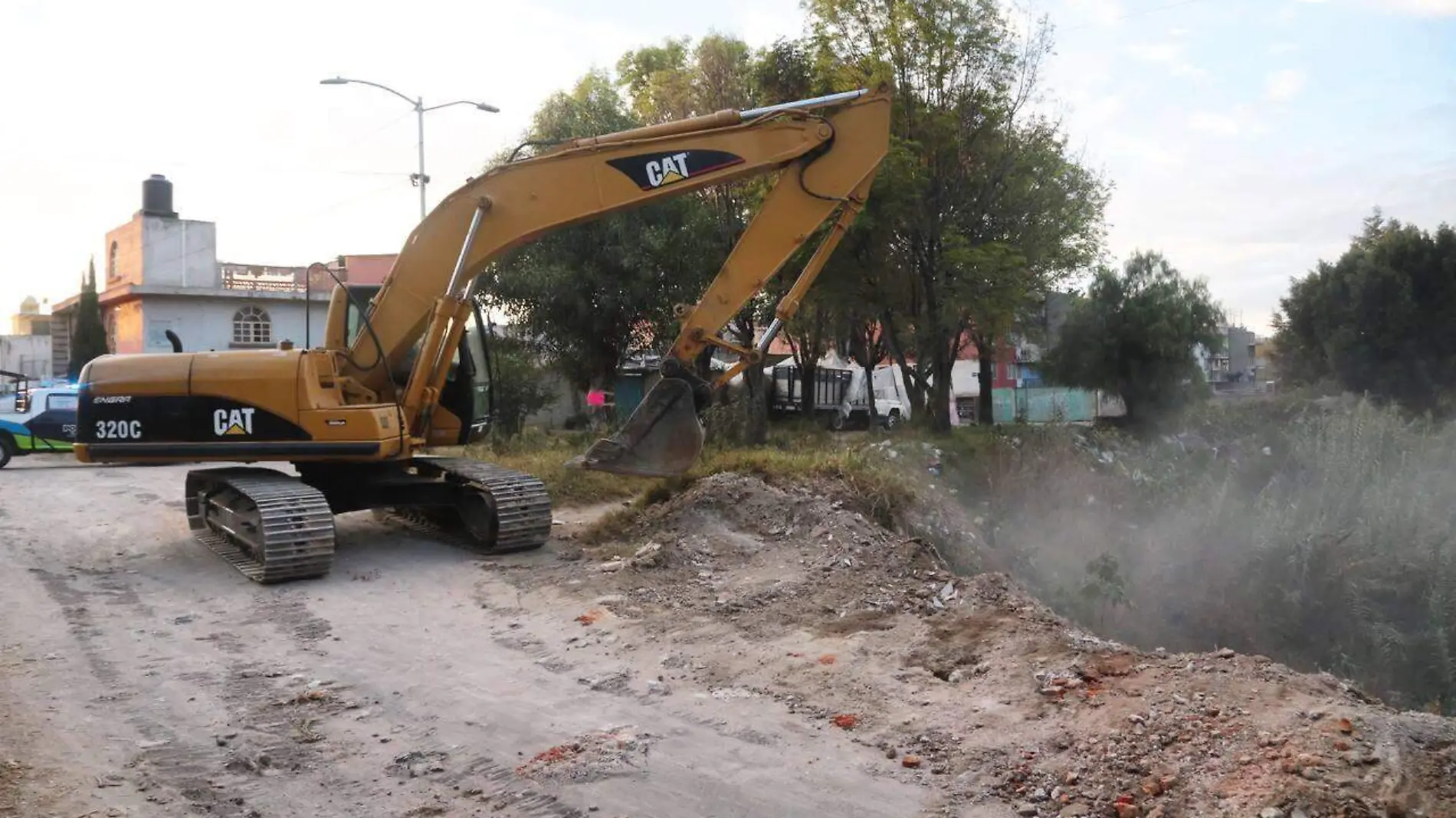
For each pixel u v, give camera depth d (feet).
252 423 29.01
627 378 94.22
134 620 23.58
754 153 28.14
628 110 81.76
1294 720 14.42
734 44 80.53
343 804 13.65
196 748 15.69
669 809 13.28
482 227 29.58
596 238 67.87
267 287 116.78
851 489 36.78
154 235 112.37
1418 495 37.76
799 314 87.10
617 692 18.02
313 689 18.43
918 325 69.67
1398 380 92.58
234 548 30.99
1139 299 94.84
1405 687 29.37
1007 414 146.72
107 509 41.57
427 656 20.44
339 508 31.17
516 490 30.09
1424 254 94.73
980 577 23.36
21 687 18.71
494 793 13.91
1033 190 71.82
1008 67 69.05
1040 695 16.70
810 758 14.87
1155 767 13.69
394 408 29.63
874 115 27.86
